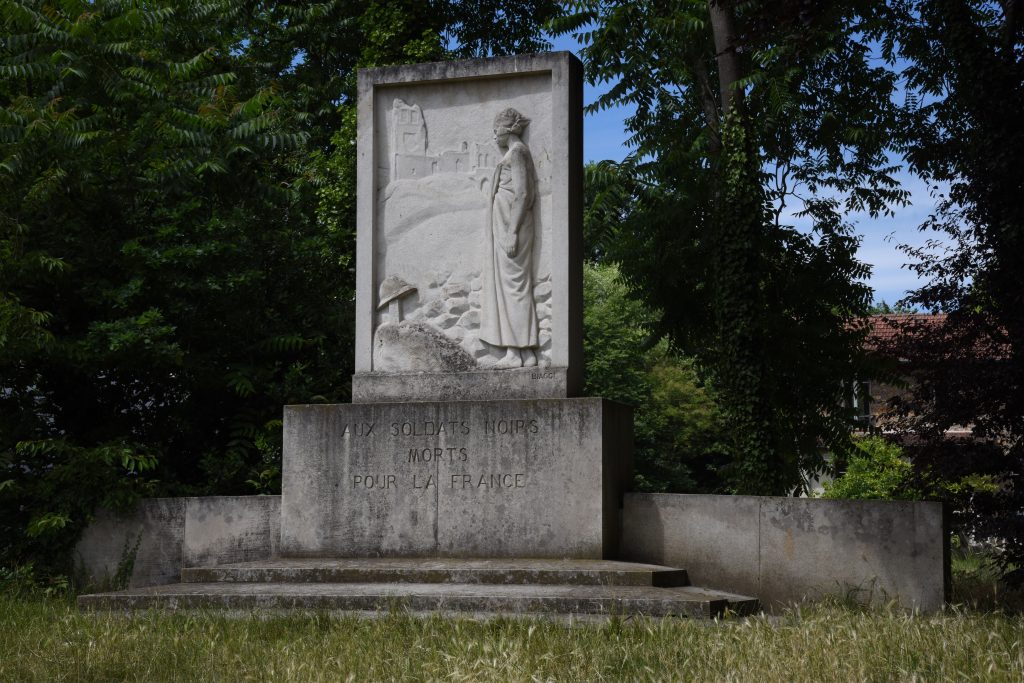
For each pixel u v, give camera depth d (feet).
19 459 46.68
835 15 65.62
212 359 53.36
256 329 54.34
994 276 40.57
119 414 53.62
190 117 53.67
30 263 45.91
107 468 44.78
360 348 42.65
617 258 73.82
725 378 60.59
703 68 72.59
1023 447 40.34
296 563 38.91
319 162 74.18
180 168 52.47
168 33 61.41
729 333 60.23
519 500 38.86
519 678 23.35
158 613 32.65
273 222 57.57
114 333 46.96
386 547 39.78
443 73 42.78
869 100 72.43
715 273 62.80
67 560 44.04
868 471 83.41
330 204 71.82
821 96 72.64
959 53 42.42
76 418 52.65
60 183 48.19
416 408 40.14
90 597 35.63
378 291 42.93
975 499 40.65
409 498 39.81
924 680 22.65
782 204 70.95
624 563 37.47
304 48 91.56
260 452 54.13
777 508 37.86
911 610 34.71
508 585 35.70
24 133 48.01
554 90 41.78
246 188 57.62
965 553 62.64
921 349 42.14
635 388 146.10
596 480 38.29
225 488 51.67
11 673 26.27
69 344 47.19
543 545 38.50
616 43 72.02
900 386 67.00
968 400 40.63
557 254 41.09
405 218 43.04
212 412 55.42
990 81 41.27
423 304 42.50
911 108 70.79
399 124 43.57
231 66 72.69
